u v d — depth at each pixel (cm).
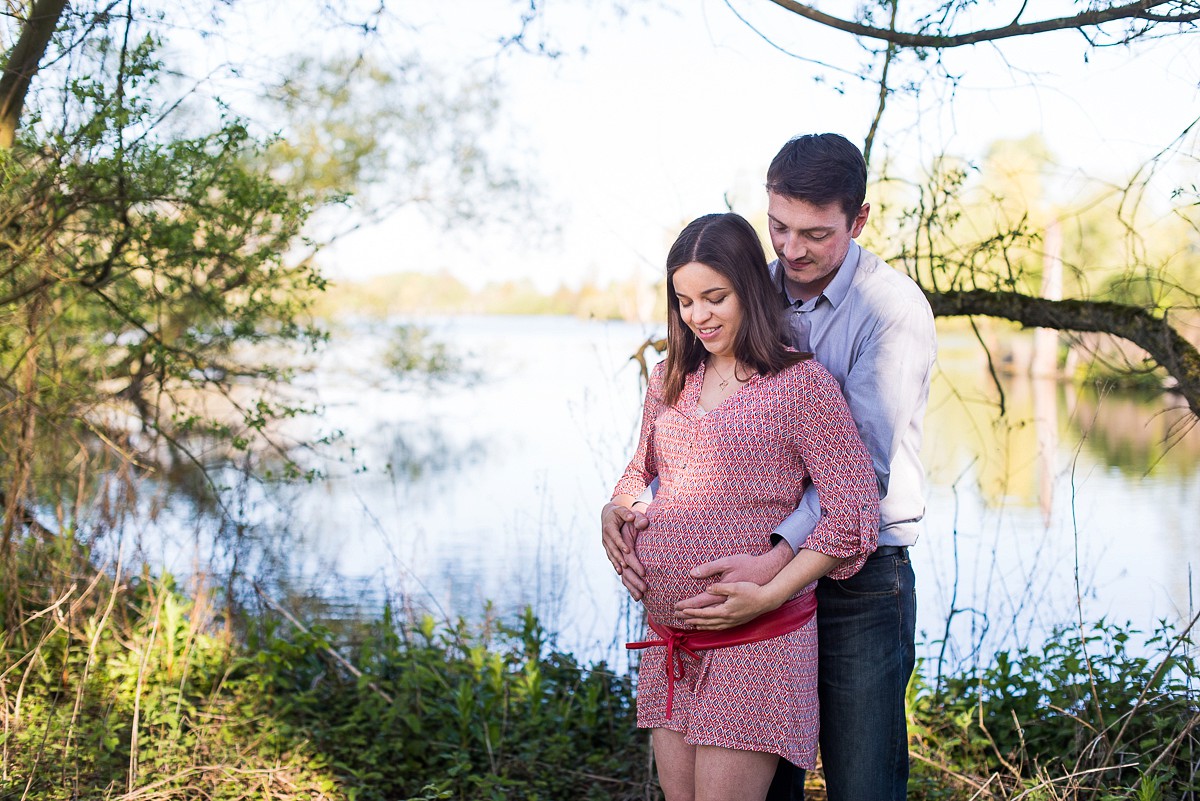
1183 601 573
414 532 844
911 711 379
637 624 456
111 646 441
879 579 252
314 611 580
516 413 1767
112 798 326
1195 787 304
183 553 602
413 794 372
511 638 510
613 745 410
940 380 1905
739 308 231
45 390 505
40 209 453
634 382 545
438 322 1239
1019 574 636
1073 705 364
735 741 226
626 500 254
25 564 488
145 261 509
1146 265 395
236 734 394
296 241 624
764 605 222
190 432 597
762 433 229
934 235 454
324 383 1095
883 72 381
